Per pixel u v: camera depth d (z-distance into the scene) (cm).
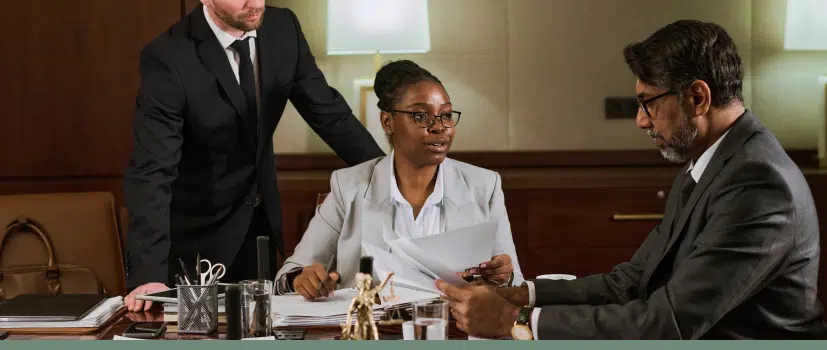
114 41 366
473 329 190
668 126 191
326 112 320
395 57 417
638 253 224
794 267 179
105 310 210
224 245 304
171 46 288
